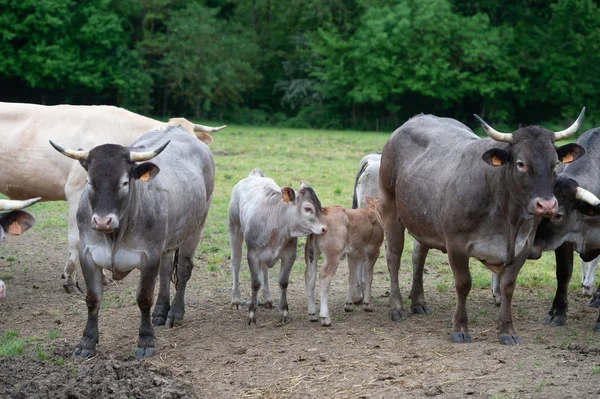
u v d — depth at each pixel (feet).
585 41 173.88
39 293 35.37
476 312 32.14
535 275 38.60
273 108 201.98
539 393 21.85
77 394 22.11
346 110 192.95
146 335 26.71
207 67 180.86
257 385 23.43
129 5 179.32
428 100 188.34
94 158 24.53
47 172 35.81
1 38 163.02
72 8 172.04
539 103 186.29
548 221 28.60
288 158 92.99
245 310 32.81
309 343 27.50
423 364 24.75
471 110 190.19
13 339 28.50
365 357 25.63
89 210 25.54
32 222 24.95
